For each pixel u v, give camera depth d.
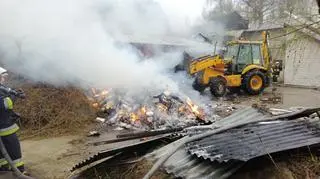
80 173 4.61
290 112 4.61
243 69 13.12
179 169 3.53
